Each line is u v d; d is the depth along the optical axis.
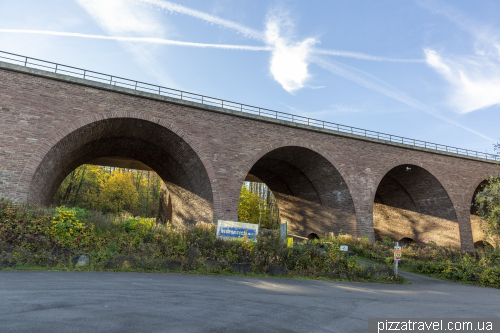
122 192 44.44
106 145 24.11
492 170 31.75
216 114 21.66
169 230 13.74
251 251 13.45
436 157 29.36
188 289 7.81
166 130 20.27
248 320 5.32
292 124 23.80
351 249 21.83
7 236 10.34
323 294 8.97
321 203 29.64
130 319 4.78
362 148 26.36
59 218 11.74
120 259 10.60
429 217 31.55
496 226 24.67
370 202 25.52
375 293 10.21
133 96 19.41
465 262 18.67
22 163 15.95
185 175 25.20
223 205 20.47
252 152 22.17
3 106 16.19
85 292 6.48
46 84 17.38
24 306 5.10
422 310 7.81
